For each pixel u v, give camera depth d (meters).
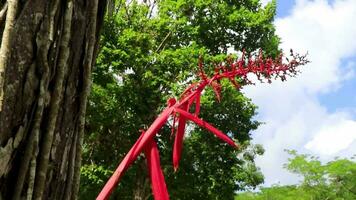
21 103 1.60
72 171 1.79
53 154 1.70
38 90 1.65
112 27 16.33
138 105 15.85
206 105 15.38
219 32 17.55
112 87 15.98
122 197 16.39
